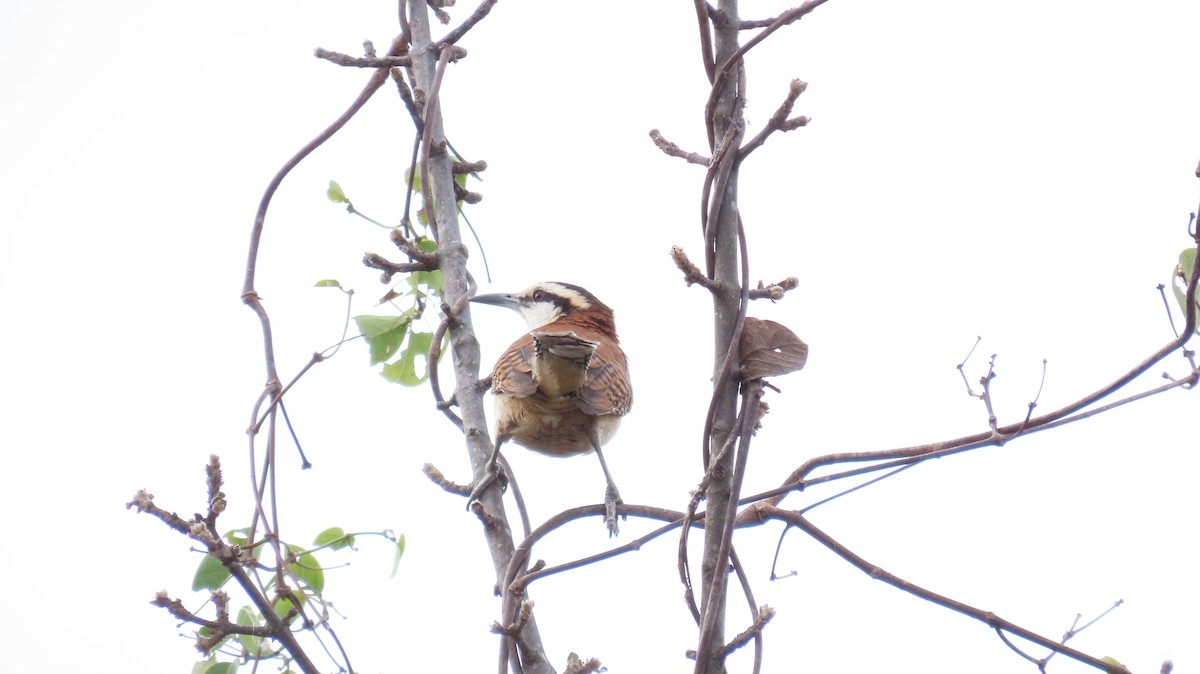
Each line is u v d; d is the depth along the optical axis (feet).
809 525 33.53
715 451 31.50
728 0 33.06
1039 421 34.01
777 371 30.94
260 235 39.58
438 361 39.37
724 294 31.78
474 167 41.83
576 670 31.04
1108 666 31.89
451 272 38.96
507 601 32.27
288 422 38.09
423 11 40.75
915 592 32.81
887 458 34.14
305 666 32.07
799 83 31.17
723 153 31.91
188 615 31.60
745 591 33.58
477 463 37.47
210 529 30.66
